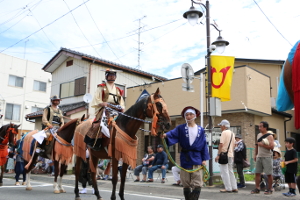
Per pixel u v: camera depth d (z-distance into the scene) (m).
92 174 6.59
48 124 8.49
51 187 9.91
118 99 6.26
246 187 9.09
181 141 5.18
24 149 9.30
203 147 5.24
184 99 16.28
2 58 27.31
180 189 8.98
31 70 29.23
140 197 8.03
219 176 10.34
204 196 8.03
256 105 14.64
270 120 16.89
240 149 9.24
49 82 30.47
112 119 5.80
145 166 11.57
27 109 28.53
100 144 6.04
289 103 3.03
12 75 27.83
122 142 5.40
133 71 20.48
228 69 10.08
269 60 19.17
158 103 5.11
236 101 14.33
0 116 20.33
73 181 11.91
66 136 8.35
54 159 8.50
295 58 2.77
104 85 6.18
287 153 7.84
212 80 10.13
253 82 14.67
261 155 7.79
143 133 18.88
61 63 20.84
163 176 10.95
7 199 7.04
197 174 5.08
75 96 19.28
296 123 2.69
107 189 10.07
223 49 10.66
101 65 19.20
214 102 9.51
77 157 6.94
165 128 4.99
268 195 7.55
